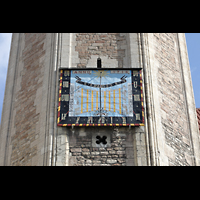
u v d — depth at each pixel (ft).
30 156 92.07
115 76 95.40
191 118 101.40
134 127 91.35
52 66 97.76
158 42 103.96
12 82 104.58
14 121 99.35
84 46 99.66
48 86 96.02
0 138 99.45
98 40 100.32
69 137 90.63
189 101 103.14
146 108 93.30
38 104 96.07
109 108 92.63
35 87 98.94
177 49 108.27
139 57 98.43
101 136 90.79
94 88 94.27
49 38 102.01
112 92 94.07
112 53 99.04
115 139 90.58
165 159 90.99
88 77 95.25
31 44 105.81
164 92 98.63
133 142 90.48
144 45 100.07
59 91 94.07
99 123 91.25
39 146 91.04
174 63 105.50
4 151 97.09
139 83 95.09
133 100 93.40
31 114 96.48
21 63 105.81
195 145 98.53
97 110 92.38
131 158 89.15
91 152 89.56
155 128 92.02
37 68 100.99
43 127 92.27
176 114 98.99
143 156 88.84
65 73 95.71
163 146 91.97
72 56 98.68
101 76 95.35
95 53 98.99
